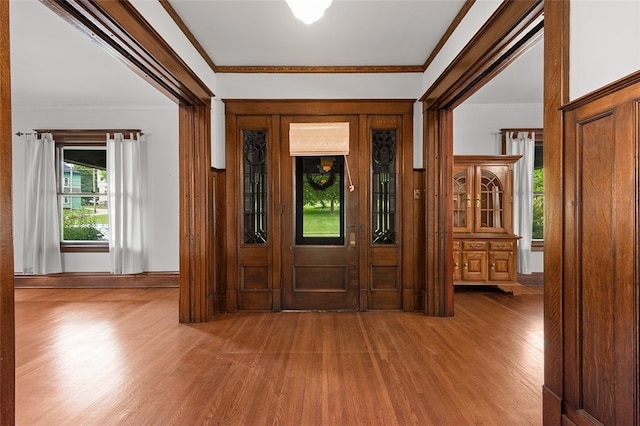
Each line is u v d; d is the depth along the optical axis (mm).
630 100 1457
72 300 5047
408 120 4465
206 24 3398
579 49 1748
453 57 3355
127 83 4840
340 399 2371
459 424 2098
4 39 1416
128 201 5777
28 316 4277
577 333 1760
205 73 4062
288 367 2855
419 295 4488
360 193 4500
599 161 1629
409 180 4473
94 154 6074
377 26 3420
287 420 2141
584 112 1700
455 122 5746
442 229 4211
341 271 4559
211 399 2375
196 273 4039
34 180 5758
